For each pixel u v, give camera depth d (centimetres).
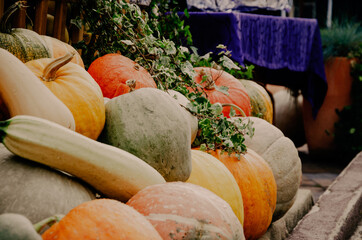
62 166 123
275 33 454
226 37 390
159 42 283
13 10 206
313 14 1056
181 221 121
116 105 172
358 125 617
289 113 587
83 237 95
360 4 1082
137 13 289
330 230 288
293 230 294
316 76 548
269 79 553
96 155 128
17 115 130
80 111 162
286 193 271
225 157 229
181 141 170
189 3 498
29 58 205
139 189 136
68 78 170
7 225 83
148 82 235
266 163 247
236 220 133
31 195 113
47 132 121
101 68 233
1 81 138
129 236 98
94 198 132
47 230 100
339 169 588
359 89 614
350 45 646
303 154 693
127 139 163
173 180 170
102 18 282
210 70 293
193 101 248
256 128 274
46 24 266
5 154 124
